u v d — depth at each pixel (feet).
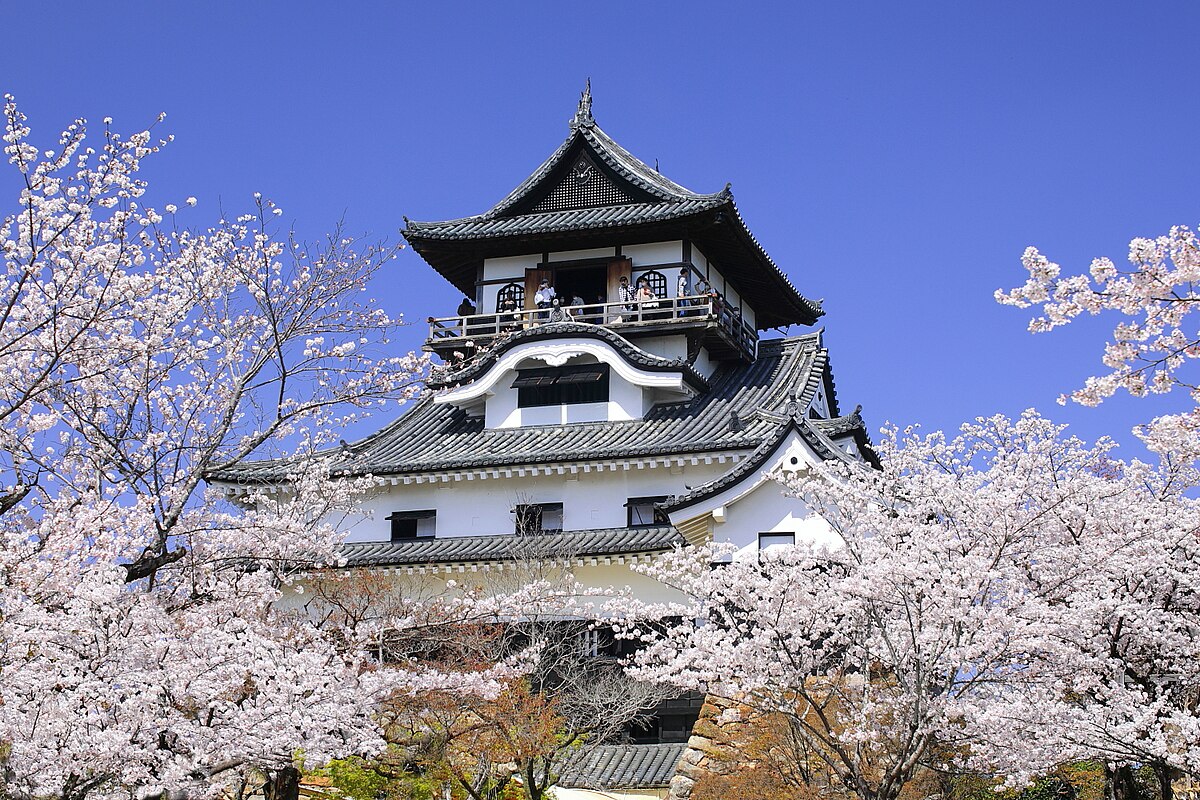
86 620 50.44
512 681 81.87
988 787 66.69
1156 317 41.37
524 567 108.68
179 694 50.49
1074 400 43.29
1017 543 61.05
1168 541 63.26
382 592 95.61
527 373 136.36
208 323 58.44
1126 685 61.98
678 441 122.31
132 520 53.62
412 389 61.11
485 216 147.84
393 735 77.92
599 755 94.07
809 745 61.52
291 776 64.80
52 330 51.13
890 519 64.18
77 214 50.19
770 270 152.35
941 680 57.93
